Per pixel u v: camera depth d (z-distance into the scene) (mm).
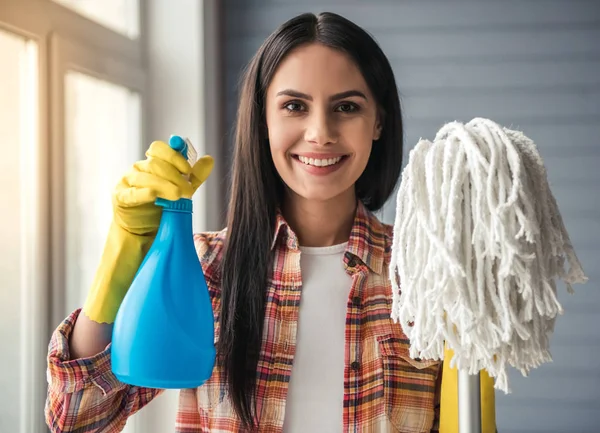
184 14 2262
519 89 2467
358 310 1073
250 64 1127
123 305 808
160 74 2260
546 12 2461
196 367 800
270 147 1069
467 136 667
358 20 2529
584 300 2404
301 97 1000
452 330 667
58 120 1602
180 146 836
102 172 1938
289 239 1108
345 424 1023
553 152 2449
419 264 684
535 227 651
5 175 1461
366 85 1039
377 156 1197
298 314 1076
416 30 2506
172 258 813
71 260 1736
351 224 1158
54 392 907
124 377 798
